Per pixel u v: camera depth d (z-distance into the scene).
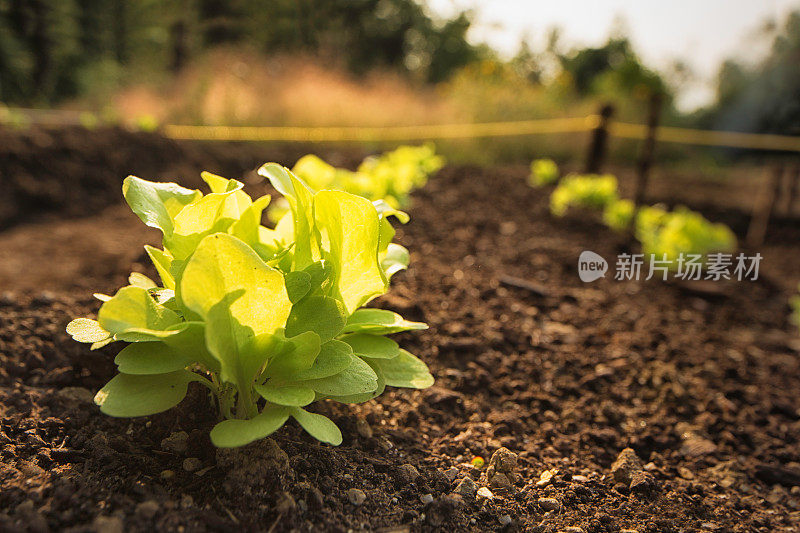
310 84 9.55
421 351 2.87
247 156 7.16
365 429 2.15
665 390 2.97
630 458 2.31
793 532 2.06
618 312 3.99
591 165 7.45
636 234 5.84
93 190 5.84
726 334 3.98
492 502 1.90
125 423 1.95
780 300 4.80
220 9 9.88
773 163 6.64
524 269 4.56
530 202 6.63
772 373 3.45
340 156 7.54
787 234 6.92
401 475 1.92
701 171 12.09
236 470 1.69
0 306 2.71
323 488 1.76
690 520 2.03
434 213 5.64
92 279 3.59
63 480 1.62
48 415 1.97
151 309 1.54
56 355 2.33
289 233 1.96
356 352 1.81
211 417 1.93
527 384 2.82
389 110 10.02
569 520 1.91
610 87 15.22
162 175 6.32
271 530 1.55
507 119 10.83
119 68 10.87
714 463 2.47
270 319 1.52
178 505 1.57
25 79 10.12
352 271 1.76
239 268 1.43
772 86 8.84
